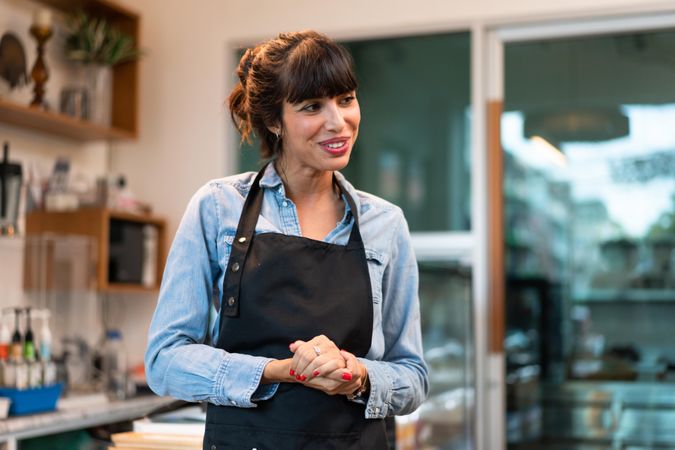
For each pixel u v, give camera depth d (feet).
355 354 4.52
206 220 4.66
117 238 12.87
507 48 13.52
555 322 13.16
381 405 4.45
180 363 4.39
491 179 13.39
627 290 12.92
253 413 4.36
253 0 14.42
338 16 13.99
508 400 13.16
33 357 10.67
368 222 4.77
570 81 13.25
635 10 12.78
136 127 13.89
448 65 13.65
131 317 14.33
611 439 12.82
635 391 12.78
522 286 13.30
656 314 12.80
